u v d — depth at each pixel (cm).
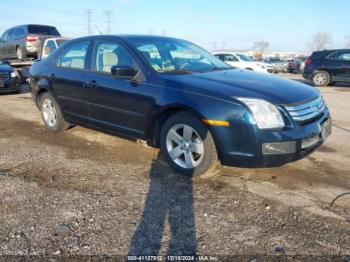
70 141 533
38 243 268
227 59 1845
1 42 1653
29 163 437
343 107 890
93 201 336
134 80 420
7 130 605
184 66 448
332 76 1484
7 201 335
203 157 371
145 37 481
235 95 349
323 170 416
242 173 403
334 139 553
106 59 466
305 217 306
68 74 514
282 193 354
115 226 292
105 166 428
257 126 336
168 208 323
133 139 457
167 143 404
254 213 314
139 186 371
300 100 358
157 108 395
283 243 269
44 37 1504
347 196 348
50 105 575
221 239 274
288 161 350
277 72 3041
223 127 346
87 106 491
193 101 363
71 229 287
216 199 341
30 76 605
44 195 348
